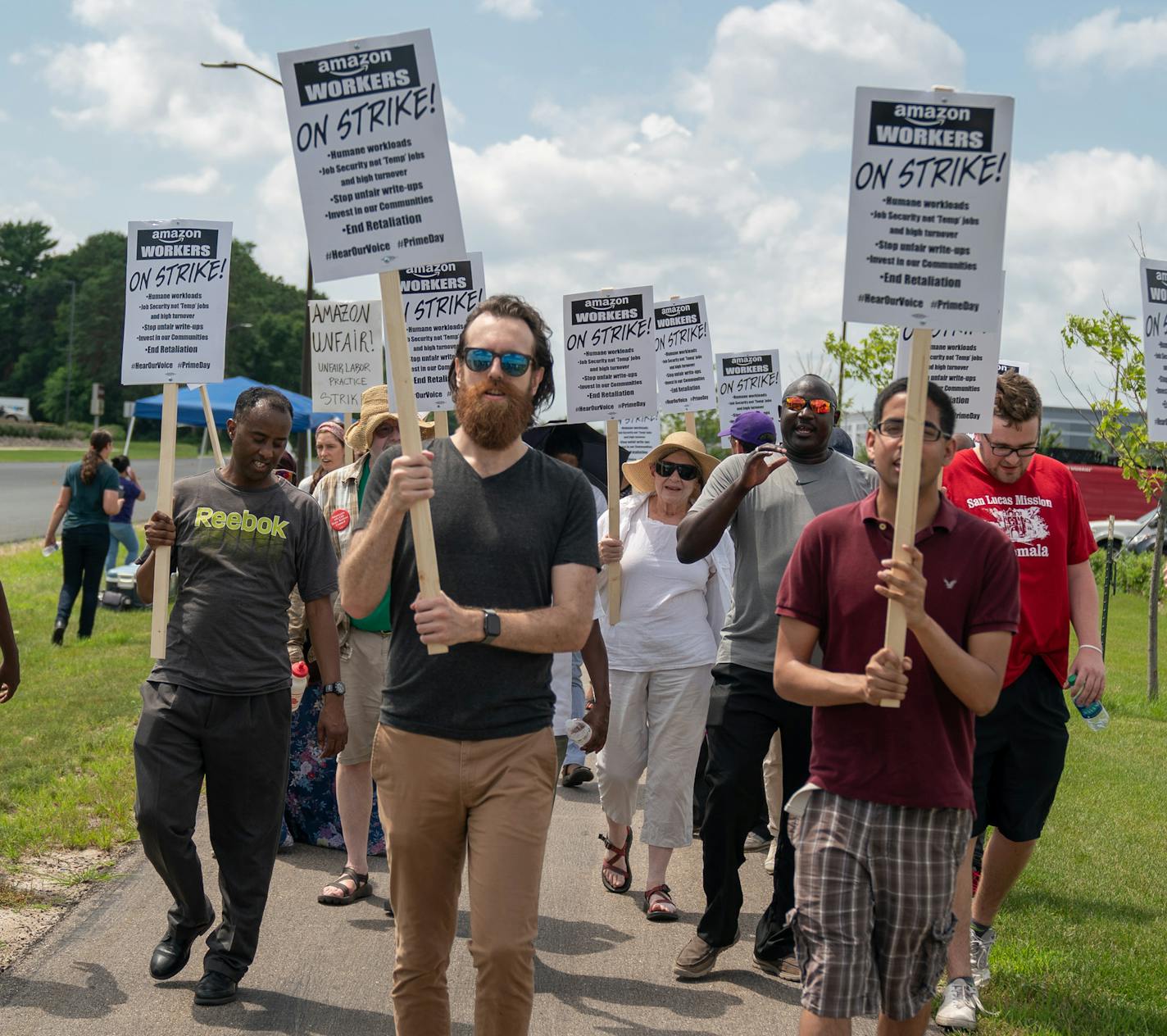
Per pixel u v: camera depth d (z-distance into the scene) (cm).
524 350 363
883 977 354
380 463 378
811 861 349
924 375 340
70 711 948
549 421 898
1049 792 484
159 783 458
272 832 476
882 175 349
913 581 327
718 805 496
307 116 368
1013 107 346
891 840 344
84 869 600
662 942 552
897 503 330
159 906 556
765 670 495
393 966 505
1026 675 479
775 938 512
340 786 585
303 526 489
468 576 358
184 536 477
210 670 463
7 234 14600
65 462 6981
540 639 351
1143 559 2548
